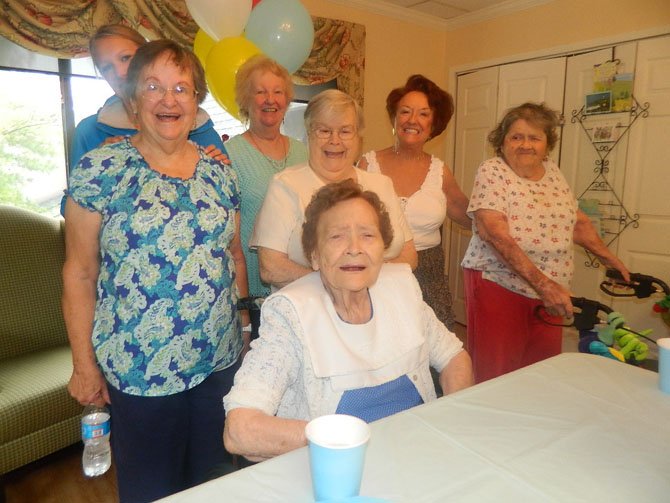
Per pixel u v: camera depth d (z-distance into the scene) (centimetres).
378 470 79
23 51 245
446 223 436
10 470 199
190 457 138
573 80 343
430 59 418
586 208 345
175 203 123
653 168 310
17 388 206
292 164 194
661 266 312
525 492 74
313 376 106
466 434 90
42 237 260
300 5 242
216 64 213
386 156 221
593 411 99
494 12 381
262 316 111
